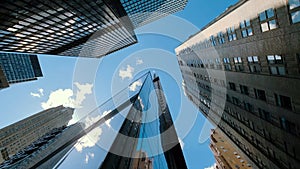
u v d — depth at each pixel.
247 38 36.34
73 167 14.55
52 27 51.81
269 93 34.25
